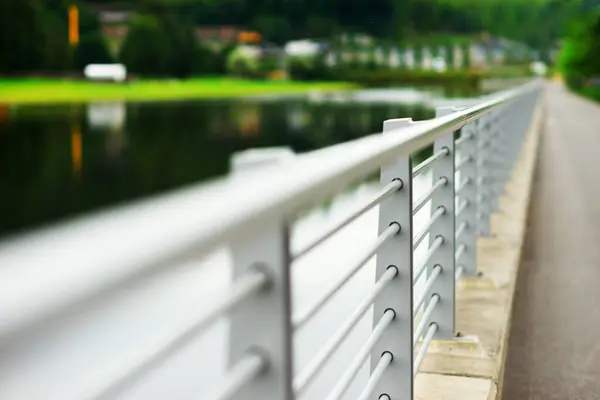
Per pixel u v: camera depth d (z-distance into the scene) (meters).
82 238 0.81
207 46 165.25
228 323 1.59
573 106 60.00
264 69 178.25
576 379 4.68
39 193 90.94
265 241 1.55
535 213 10.87
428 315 4.20
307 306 1.95
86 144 112.19
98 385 0.94
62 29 140.88
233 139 109.00
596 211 11.00
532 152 16.94
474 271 6.08
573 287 6.75
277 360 1.56
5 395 1.55
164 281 0.91
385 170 3.13
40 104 140.62
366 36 196.12
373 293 2.79
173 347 1.14
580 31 132.88
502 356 4.66
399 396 3.17
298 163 1.68
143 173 93.81
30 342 0.62
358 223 11.35
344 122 113.38
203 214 1.07
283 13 187.62
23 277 0.65
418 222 7.47
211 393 1.37
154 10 155.75
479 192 7.70
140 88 152.88
